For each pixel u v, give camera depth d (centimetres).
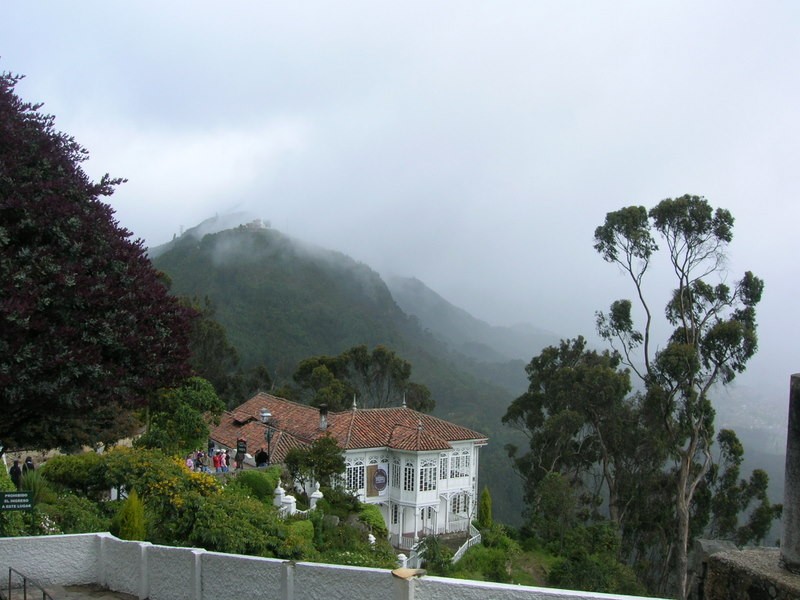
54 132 1262
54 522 1551
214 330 6388
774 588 432
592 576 3394
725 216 3516
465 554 3384
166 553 1083
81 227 1204
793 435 451
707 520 4362
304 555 1603
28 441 1506
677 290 3775
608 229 3706
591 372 4581
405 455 3809
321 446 3188
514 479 8794
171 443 2898
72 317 1155
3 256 1080
